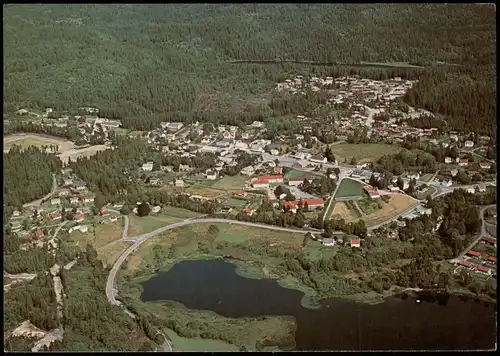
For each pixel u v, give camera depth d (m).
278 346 197.50
